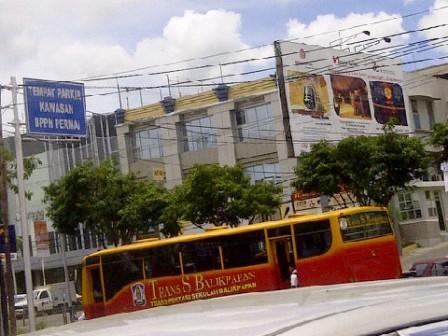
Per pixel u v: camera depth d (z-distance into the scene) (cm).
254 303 286
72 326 295
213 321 245
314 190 3391
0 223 2820
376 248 2219
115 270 2411
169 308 314
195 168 3534
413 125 4791
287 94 4009
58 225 3781
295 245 2239
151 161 4703
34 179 5194
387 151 3281
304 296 291
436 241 4662
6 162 2842
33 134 2697
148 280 2364
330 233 2205
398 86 4662
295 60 4056
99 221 3681
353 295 272
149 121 4719
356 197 3403
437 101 5078
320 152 3356
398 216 4606
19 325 3469
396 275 2219
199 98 4575
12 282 2530
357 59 4391
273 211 3550
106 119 4953
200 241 2333
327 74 4206
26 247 2636
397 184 3294
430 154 3441
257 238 2284
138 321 274
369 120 4409
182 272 2334
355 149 3288
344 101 4275
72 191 3709
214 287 2297
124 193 3712
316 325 216
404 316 221
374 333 212
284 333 212
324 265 2198
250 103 4338
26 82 2602
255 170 4306
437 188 4856
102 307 2416
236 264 2291
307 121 4066
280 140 4194
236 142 4381
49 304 4141
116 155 4841
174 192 3638
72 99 2689
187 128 4600
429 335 214
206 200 3441
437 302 234
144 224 3616
